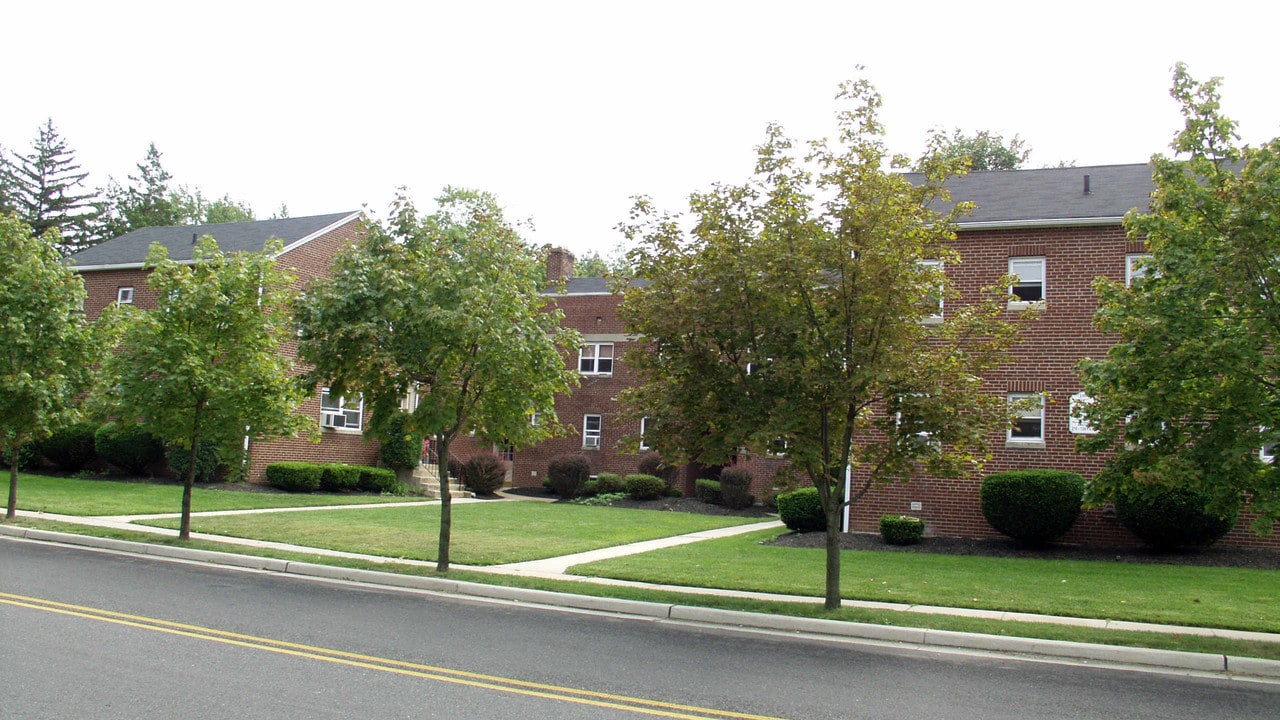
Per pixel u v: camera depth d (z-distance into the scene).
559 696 6.79
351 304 13.46
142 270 29.44
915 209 10.95
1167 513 15.66
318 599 11.03
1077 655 9.21
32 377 17.47
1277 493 9.04
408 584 12.78
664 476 31.52
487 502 28.06
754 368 11.63
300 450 28.41
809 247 10.84
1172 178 9.62
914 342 11.38
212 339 15.80
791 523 19.50
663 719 6.30
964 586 12.73
